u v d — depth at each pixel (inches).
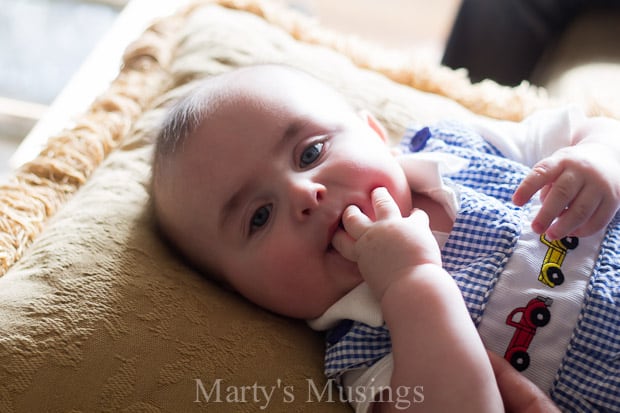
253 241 32.9
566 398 29.7
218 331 31.4
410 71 50.7
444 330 27.2
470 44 69.3
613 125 35.9
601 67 56.1
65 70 72.4
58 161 40.4
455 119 40.8
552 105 48.3
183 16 54.6
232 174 33.3
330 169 32.0
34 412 28.1
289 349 32.2
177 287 32.7
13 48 73.6
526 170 35.7
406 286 28.4
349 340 31.7
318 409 30.5
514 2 66.2
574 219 30.7
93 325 29.9
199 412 29.3
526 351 30.0
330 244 31.8
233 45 48.6
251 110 33.9
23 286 31.0
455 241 32.7
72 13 76.5
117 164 40.4
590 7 64.1
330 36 53.6
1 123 69.6
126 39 67.7
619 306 29.7
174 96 45.4
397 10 86.7
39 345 29.0
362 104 45.6
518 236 31.8
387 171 32.8
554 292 30.4
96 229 34.4
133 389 29.1
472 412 26.1
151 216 36.7
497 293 30.8
